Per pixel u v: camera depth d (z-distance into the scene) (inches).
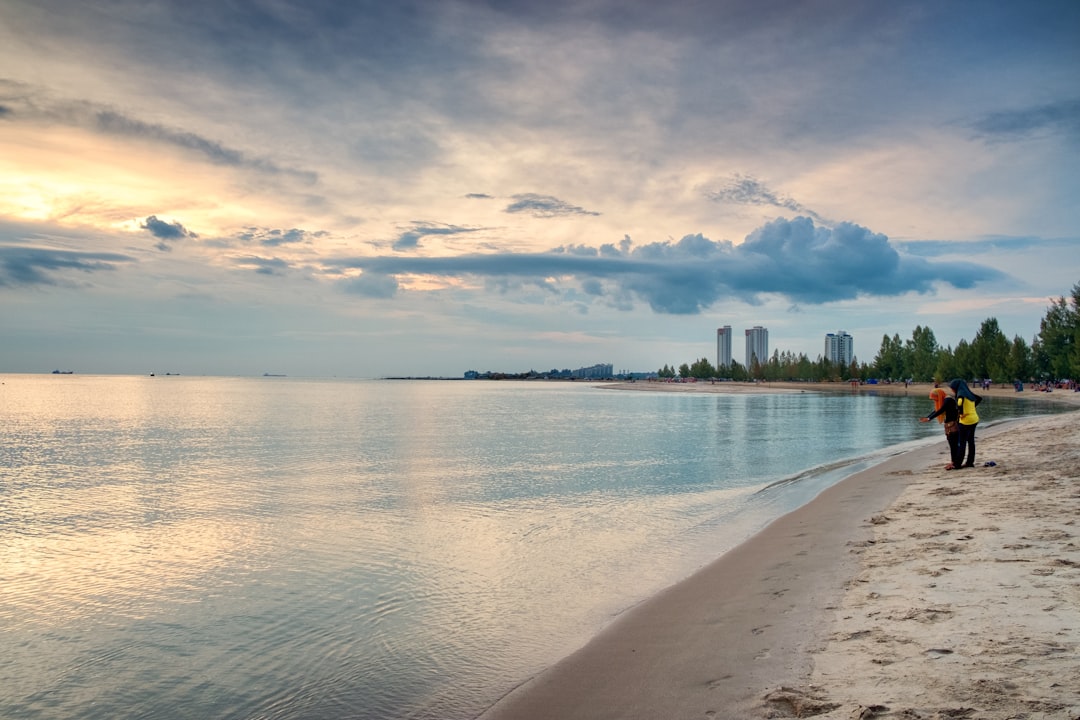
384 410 3164.4
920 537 486.0
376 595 446.0
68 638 381.1
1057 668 237.3
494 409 3272.6
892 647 274.5
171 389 7229.3
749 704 237.8
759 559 475.8
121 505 807.7
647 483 942.4
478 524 675.4
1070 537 441.7
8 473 1088.2
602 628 359.6
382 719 274.5
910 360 7101.4
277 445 1524.4
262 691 308.8
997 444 1147.9
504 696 274.4
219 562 543.8
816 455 1286.9
